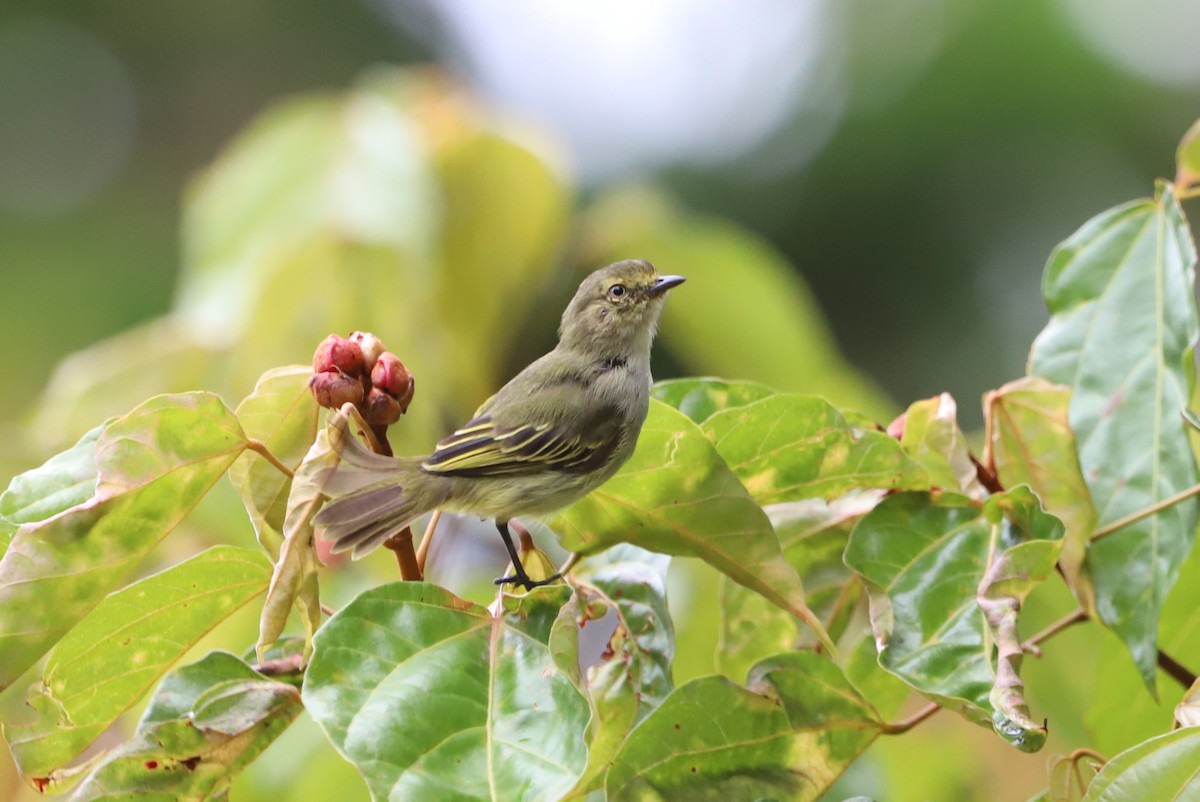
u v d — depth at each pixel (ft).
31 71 76.79
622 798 22.41
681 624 35.19
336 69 77.87
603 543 25.76
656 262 47.21
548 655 21.09
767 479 26.17
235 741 23.38
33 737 24.27
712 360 48.70
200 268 42.93
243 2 75.77
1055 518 23.80
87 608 22.86
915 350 64.59
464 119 44.55
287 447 24.23
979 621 23.29
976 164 63.82
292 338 41.52
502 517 30.94
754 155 66.08
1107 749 29.09
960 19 62.90
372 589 21.50
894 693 29.14
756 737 22.89
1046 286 28.84
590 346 35.14
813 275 65.82
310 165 42.37
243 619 33.58
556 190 44.50
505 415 31.55
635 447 24.17
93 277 72.90
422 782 18.93
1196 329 26.45
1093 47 62.44
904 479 25.34
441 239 44.16
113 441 22.53
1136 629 25.63
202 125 77.56
